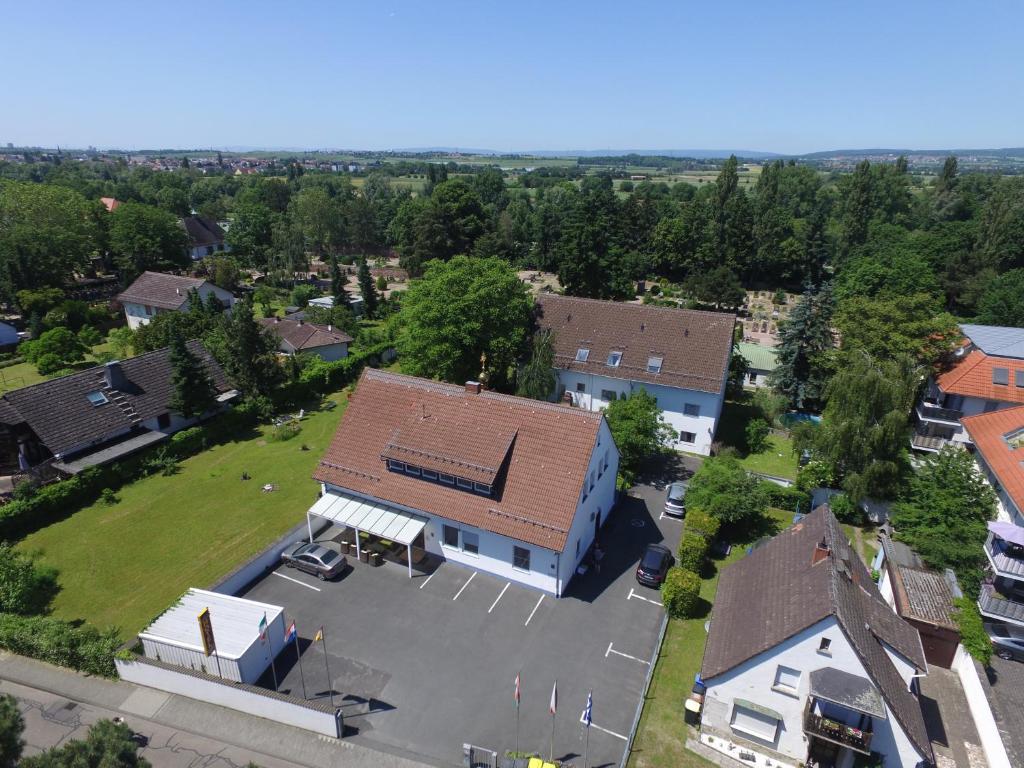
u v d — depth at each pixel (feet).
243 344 174.60
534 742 75.92
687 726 79.41
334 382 203.41
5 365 226.58
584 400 171.42
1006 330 166.61
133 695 82.33
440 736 76.54
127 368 157.58
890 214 481.05
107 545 115.65
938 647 89.51
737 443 165.37
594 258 323.16
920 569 101.24
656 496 136.05
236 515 126.21
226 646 82.53
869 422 122.01
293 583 104.78
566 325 176.65
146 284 277.44
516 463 106.73
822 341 178.91
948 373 155.84
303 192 513.45
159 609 98.37
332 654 89.30
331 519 109.60
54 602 99.96
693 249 402.72
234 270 332.39
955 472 108.99
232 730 77.05
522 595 102.94
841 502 123.95
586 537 113.39
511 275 172.35
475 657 89.35
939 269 315.37
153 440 148.97
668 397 159.02
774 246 394.73
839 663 69.97
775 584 83.51
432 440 111.96
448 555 110.73
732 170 452.35
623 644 92.73
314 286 358.02
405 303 174.81
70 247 300.61
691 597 96.89
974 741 78.59
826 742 73.56
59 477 132.46
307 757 73.51
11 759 43.78
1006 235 315.78
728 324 162.30
